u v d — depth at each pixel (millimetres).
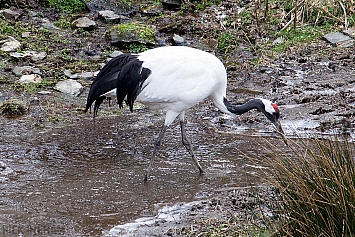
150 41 17562
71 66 15977
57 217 8977
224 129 12945
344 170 7215
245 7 19875
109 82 10555
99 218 8961
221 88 10938
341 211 6742
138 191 9945
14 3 19156
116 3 20328
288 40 17797
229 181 10289
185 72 10328
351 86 14547
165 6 20391
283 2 19719
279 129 10766
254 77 15719
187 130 12906
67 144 12023
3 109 13359
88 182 10297
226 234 7934
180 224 8500
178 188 10047
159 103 10570
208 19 19438
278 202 7461
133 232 8375
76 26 18281
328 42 17359
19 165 10938
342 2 18812
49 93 14531
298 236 7059
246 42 18016
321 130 12055
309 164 7590
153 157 10445
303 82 15023
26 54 16234
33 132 12531
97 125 13062
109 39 17547
